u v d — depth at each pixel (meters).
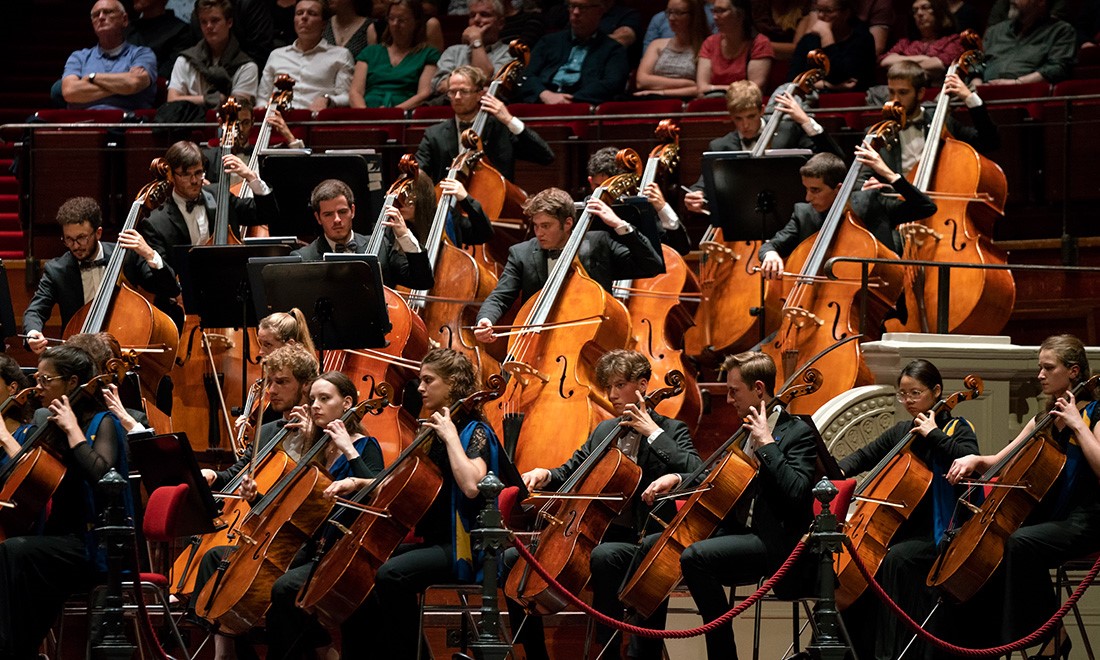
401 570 18.11
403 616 18.17
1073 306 29.33
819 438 19.03
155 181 25.53
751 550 18.61
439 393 18.97
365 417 22.38
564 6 37.31
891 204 25.02
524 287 23.86
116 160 32.41
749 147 27.58
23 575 18.11
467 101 28.12
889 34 36.09
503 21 36.75
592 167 26.17
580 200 31.64
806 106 28.27
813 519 18.69
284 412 20.52
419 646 18.36
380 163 26.88
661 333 24.80
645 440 20.08
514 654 21.36
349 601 17.98
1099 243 29.56
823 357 23.41
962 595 19.09
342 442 18.75
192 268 22.95
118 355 20.70
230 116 28.33
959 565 18.97
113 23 36.03
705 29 35.22
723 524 19.31
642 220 24.42
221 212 26.12
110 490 17.38
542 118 31.30
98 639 18.39
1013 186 30.25
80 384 18.97
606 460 19.31
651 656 19.19
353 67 36.06
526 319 23.11
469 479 18.16
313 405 19.25
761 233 25.44
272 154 25.78
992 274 25.27
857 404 22.41
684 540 18.69
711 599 18.47
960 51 33.19
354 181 25.78
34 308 24.98
